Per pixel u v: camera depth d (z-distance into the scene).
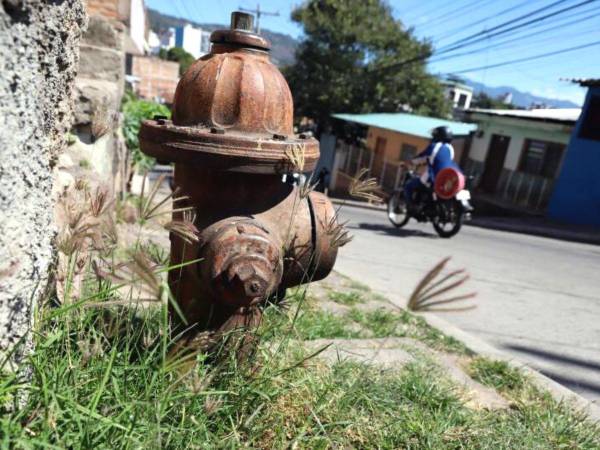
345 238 1.92
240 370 1.86
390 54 24.22
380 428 1.96
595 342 4.45
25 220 1.39
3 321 1.31
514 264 7.80
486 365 3.05
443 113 26.30
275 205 1.95
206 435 1.52
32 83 1.34
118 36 5.21
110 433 1.35
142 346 1.75
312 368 2.18
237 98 1.80
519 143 18.75
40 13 1.34
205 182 1.86
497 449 2.02
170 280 2.02
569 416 2.47
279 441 1.71
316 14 24.02
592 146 15.72
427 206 9.24
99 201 1.51
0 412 1.28
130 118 7.21
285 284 2.11
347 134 23.86
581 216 15.98
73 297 1.97
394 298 4.46
